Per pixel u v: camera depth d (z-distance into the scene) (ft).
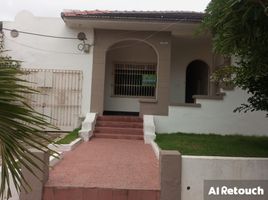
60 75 43.98
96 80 43.93
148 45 46.98
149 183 19.67
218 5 17.15
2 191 8.27
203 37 45.85
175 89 49.83
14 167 8.12
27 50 44.14
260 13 14.44
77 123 43.32
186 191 18.15
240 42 16.74
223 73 29.73
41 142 8.61
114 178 20.67
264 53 17.17
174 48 50.24
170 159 18.01
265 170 18.58
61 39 44.24
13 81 7.75
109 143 34.86
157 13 42.01
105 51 44.19
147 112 42.86
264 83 25.40
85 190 18.37
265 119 40.65
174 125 41.19
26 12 44.32
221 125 40.70
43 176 18.01
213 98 40.83
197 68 53.72
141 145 34.19
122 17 40.40
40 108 43.50
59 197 18.21
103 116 41.68
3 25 44.19
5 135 7.70
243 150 28.55
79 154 28.37
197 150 28.37
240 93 40.57
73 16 40.60
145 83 49.34
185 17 40.86
